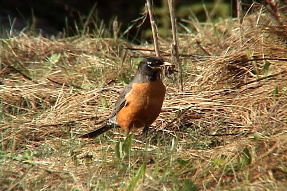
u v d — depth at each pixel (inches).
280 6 476.4
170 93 476.1
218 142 397.4
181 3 733.3
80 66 540.1
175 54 483.2
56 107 472.4
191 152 375.2
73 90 496.4
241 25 503.2
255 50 485.4
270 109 422.0
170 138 418.3
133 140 415.8
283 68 461.1
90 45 593.0
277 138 362.9
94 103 479.2
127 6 826.8
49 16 791.1
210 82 487.8
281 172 337.1
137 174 335.0
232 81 484.4
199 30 589.9
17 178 357.4
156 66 416.2
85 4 816.9
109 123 436.5
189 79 505.7
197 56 519.2
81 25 755.4
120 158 373.4
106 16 804.6
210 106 449.4
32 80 523.5
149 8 484.7
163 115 455.5
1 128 436.1
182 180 340.8
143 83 419.8
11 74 538.6
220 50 545.0
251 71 481.7
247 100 444.8
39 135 431.8
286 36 468.4
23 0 792.9
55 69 546.0
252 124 412.5
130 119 427.8
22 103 483.8
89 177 349.4
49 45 589.3
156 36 487.8
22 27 721.0
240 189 322.7
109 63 541.6
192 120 439.5
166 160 364.2
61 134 432.1
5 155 389.1
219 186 330.3
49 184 349.1
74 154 389.4
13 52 571.5
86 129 444.5
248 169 342.0
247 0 611.2
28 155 393.4
